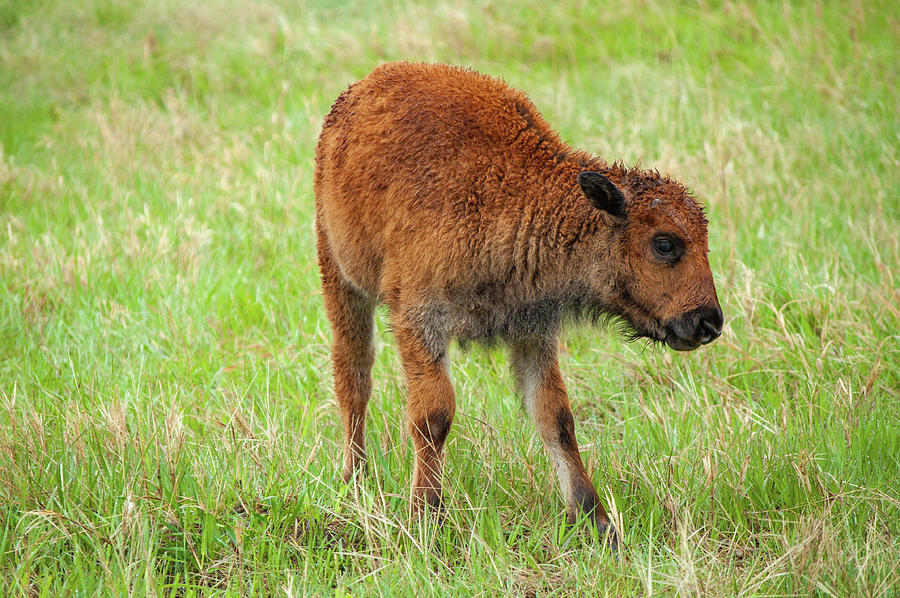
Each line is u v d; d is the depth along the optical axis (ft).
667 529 54.19
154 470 56.85
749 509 55.83
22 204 102.47
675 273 53.67
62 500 54.65
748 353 71.31
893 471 57.72
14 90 132.05
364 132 59.67
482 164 55.42
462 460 60.23
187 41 142.10
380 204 57.82
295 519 54.24
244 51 137.69
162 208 100.01
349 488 57.36
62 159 113.39
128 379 71.97
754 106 113.70
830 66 116.88
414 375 56.75
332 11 153.38
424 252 55.26
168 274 85.71
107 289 85.92
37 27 150.92
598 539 54.39
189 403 67.77
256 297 83.82
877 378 66.90
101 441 59.57
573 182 55.31
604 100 119.03
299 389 71.15
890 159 98.27
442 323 56.49
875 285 76.95
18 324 79.77
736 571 49.73
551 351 58.85
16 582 47.21
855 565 48.01
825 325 71.00
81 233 94.53
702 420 63.31
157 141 114.73
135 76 134.10
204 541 51.70
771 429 60.85
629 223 53.98
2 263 88.02
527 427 65.46
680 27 135.85
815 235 86.53
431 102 57.26
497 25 139.74
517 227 55.06
